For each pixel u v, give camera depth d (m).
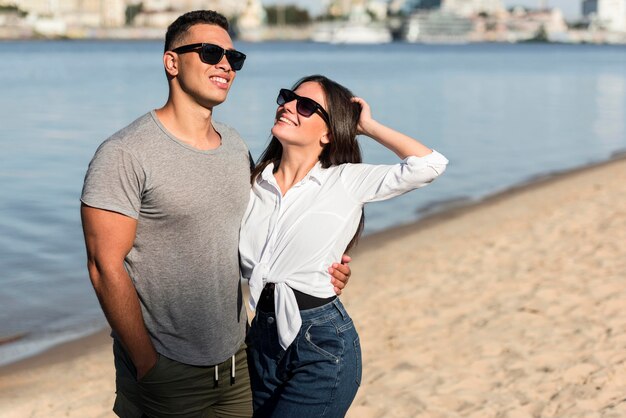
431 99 35.09
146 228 2.87
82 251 9.43
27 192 13.00
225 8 195.50
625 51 158.25
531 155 18.36
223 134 3.12
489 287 7.46
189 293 2.93
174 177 2.84
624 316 6.22
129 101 31.62
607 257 8.27
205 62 2.88
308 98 3.09
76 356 6.16
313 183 3.09
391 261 8.81
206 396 3.10
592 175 15.20
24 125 23.16
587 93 39.84
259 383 3.06
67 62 72.94
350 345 2.98
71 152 17.80
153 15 188.38
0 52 104.56
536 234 9.77
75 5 190.38
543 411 4.61
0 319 7.04
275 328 2.99
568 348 5.61
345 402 2.98
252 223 3.07
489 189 13.84
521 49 165.00
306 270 2.94
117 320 2.80
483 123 25.34
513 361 5.44
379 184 2.99
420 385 5.14
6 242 9.80
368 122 3.16
